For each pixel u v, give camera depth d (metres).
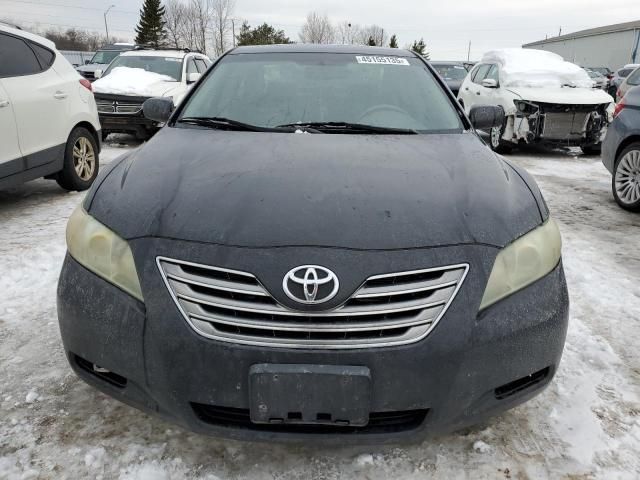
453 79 14.09
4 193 5.65
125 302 1.68
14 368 2.41
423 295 1.60
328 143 2.31
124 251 1.73
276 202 1.78
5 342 2.64
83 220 1.93
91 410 2.12
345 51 3.17
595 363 2.51
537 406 2.19
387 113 2.72
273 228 1.66
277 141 2.34
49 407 2.14
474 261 1.66
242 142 2.33
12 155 4.54
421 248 1.63
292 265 1.56
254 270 1.57
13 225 4.52
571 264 3.83
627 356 2.60
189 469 1.82
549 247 1.87
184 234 1.69
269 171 1.99
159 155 2.22
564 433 2.03
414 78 3.00
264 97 2.81
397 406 1.59
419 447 1.94
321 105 2.75
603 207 5.58
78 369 1.87
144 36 56.06
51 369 2.41
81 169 5.67
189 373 1.59
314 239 1.62
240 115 2.71
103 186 2.08
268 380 1.53
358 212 1.73
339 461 1.87
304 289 1.53
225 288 1.58
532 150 9.73
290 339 1.54
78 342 1.78
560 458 1.90
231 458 1.88
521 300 1.71
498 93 9.05
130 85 8.62
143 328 1.63
